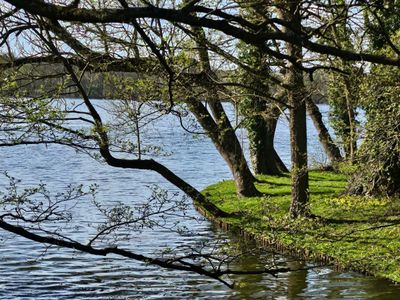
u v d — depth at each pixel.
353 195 23.38
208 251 17.02
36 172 46.12
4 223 8.27
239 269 18.05
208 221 25.30
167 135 81.50
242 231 22.22
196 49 12.26
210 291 16.72
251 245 20.39
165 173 16.98
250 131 36.78
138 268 18.98
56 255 20.45
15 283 17.56
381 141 17.42
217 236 22.41
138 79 12.39
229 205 27.53
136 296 16.45
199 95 13.70
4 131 8.91
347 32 12.56
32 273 18.55
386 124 17.66
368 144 17.80
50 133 9.12
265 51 7.93
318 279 17.08
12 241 21.97
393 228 19.41
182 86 12.30
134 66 12.16
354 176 19.58
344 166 18.91
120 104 12.27
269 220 15.26
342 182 32.84
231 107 23.45
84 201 31.36
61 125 9.32
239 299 16.03
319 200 25.95
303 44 7.28
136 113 11.99
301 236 19.05
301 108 22.44
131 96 12.33
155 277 18.11
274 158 37.78
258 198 28.45
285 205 26.03
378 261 17.52
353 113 21.06
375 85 15.13
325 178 34.69
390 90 15.91
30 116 8.70
